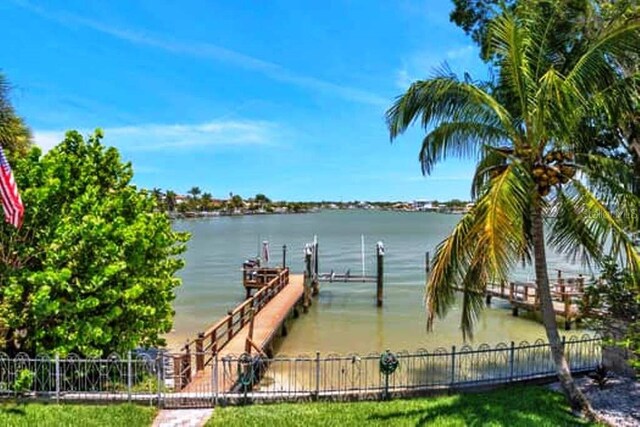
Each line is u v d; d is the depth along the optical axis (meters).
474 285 9.80
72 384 11.26
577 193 9.33
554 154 9.44
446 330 22.72
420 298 30.59
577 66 8.82
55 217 12.22
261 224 129.00
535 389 11.66
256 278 30.59
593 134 10.41
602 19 10.64
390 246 65.69
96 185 13.76
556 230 10.52
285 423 9.77
